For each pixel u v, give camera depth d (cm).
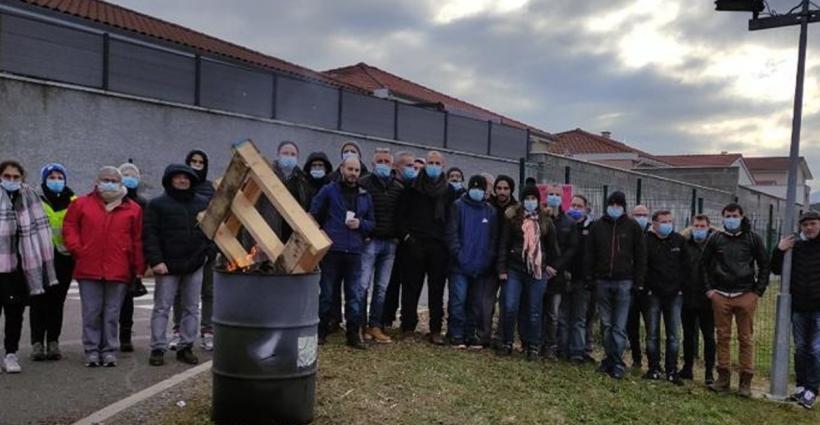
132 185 765
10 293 641
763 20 848
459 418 589
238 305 503
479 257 845
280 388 506
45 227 662
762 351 1166
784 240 841
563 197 987
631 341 920
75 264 690
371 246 799
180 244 685
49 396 585
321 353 728
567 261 852
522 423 602
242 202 537
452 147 2703
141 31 2266
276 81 2092
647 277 848
